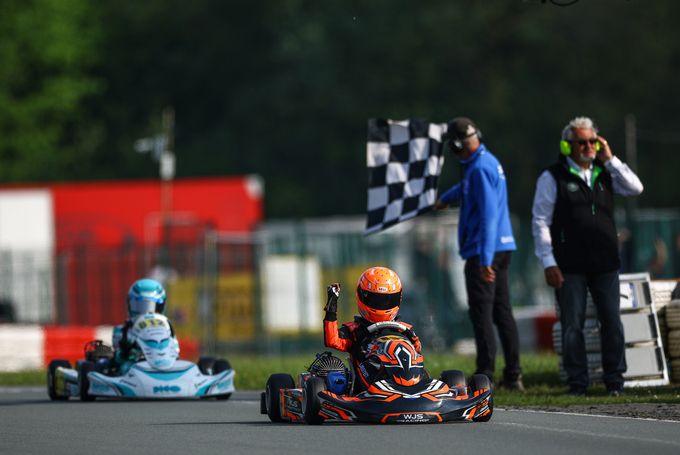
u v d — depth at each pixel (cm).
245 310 9238
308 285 9456
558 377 4759
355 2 18800
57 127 18862
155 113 19900
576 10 18150
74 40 18838
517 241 9806
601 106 17675
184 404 4412
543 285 9844
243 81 19825
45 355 7819
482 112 17588
